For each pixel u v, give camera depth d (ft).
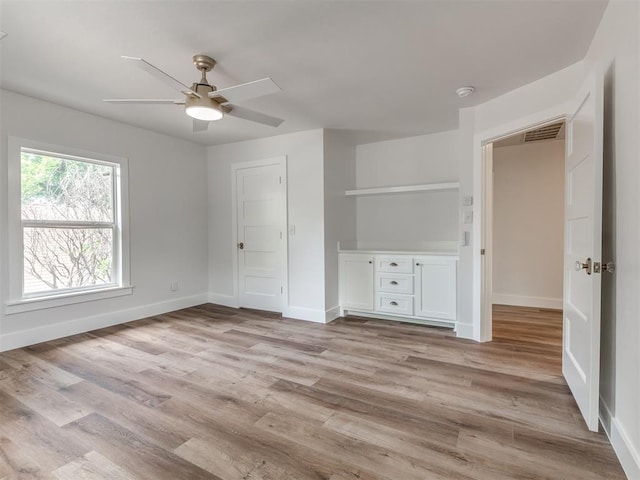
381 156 15.30
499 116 10.07
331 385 7.97
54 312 11.12
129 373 8.62
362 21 6.48
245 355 9.85
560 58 7.82
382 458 5.45
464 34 6.91
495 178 16.17
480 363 9.20
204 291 16.25
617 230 5.59
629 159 5.09
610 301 5.91
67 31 6.78
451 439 5.92
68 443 5.82
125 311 13.14
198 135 14.40
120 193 12.80
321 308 13.38
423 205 14.51
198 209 15.92
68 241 11.68
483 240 10.82
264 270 14.93
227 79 8.93
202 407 7.00
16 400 7.25
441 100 10.41
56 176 11.34
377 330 12.26
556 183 15.05
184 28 6.68
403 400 7.26
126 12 6.17
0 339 9.92
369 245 15.69
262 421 6.51
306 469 5.21
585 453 5.52
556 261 15.14
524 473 5.10
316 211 13.43
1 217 9.86
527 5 6.00
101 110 11.42
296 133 13.82
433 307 12.48
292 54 7.69
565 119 8.41
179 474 5.11
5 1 5.82
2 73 8.67
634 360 4.87
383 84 9.28
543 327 12.44
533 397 7.33
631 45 4.99
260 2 5.91
